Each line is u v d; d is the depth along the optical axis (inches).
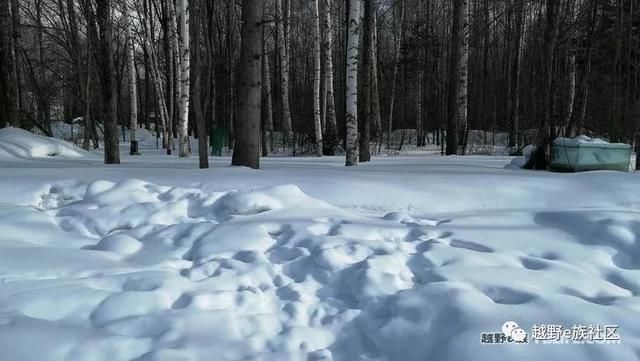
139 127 1734.7
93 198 224.5
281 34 1040.8
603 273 171.3
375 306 150.6
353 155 421.1
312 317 149.9
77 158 551.8
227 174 269.1
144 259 179.2
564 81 974.4
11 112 613.3
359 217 217.0
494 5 1296.8
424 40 1309.1
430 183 266.2
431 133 1406.3
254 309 150.9
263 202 219.1
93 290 149.9
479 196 253.8
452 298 143.9
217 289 157.4
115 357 122.5
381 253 177.3
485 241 189.9
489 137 1285.7
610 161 364.8
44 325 130.8
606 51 978.1
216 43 993.5
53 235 198.2
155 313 143.1
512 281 157.5
